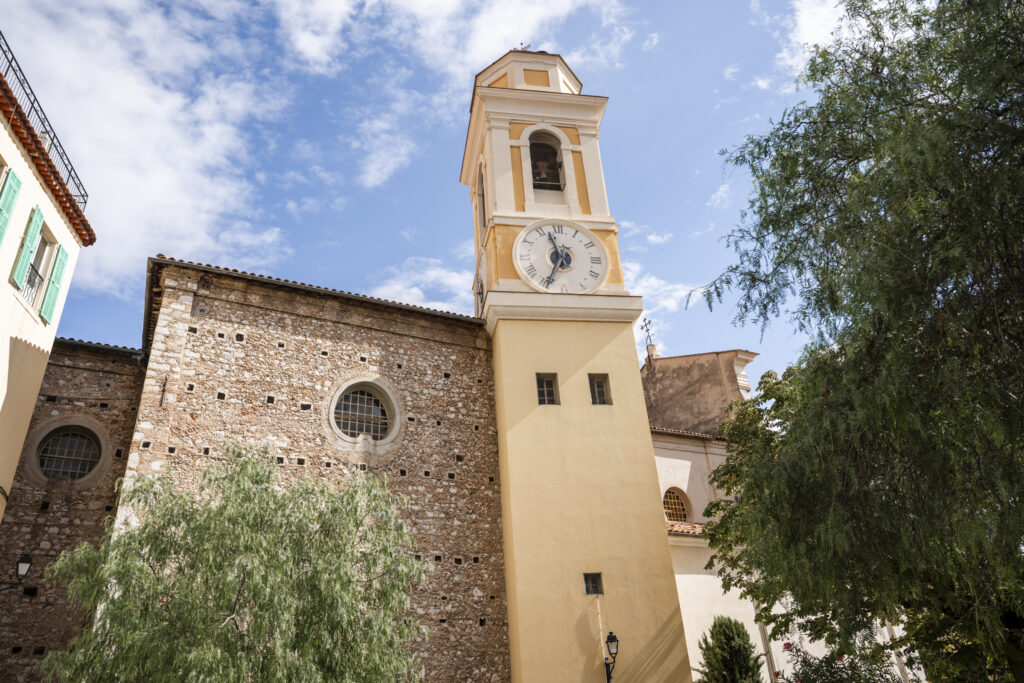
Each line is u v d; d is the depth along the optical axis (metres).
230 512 9.86
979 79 7.54
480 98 20.84
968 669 12.89
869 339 8.29
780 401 17.34
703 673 15.95
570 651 14.40
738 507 16.62
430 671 14.30
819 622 14.90
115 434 15.66
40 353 14.09
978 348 7.66
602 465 16.47
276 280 16.06
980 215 7.45
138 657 8.62
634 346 18.25
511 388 16.95
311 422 15.38
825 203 9.30
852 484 8.70
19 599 13.70
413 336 17.58
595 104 21.44
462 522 15.98
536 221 19.23
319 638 9.70
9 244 12.68
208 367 14.80
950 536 8.10
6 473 12.91
